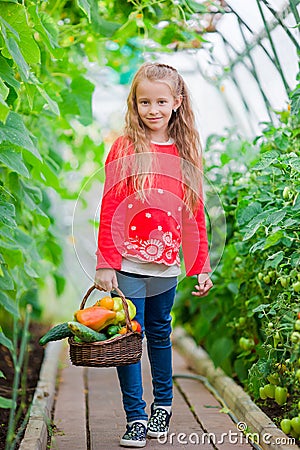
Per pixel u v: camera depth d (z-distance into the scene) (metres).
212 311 4.37
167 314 3.06
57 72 4.30
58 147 5.54
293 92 3.16
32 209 3.45
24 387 3.65
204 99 6.40
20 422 3.21
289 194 3.05
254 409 3.30
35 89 2.99
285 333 2.85
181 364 5.18
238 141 4.36
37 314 4.98
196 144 3.04
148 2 4.04
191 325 5.06
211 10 4.49
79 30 4.56
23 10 2.76
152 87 2.85
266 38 4.08
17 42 2.77
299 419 2.81
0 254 3.03
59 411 3.66
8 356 4.59
